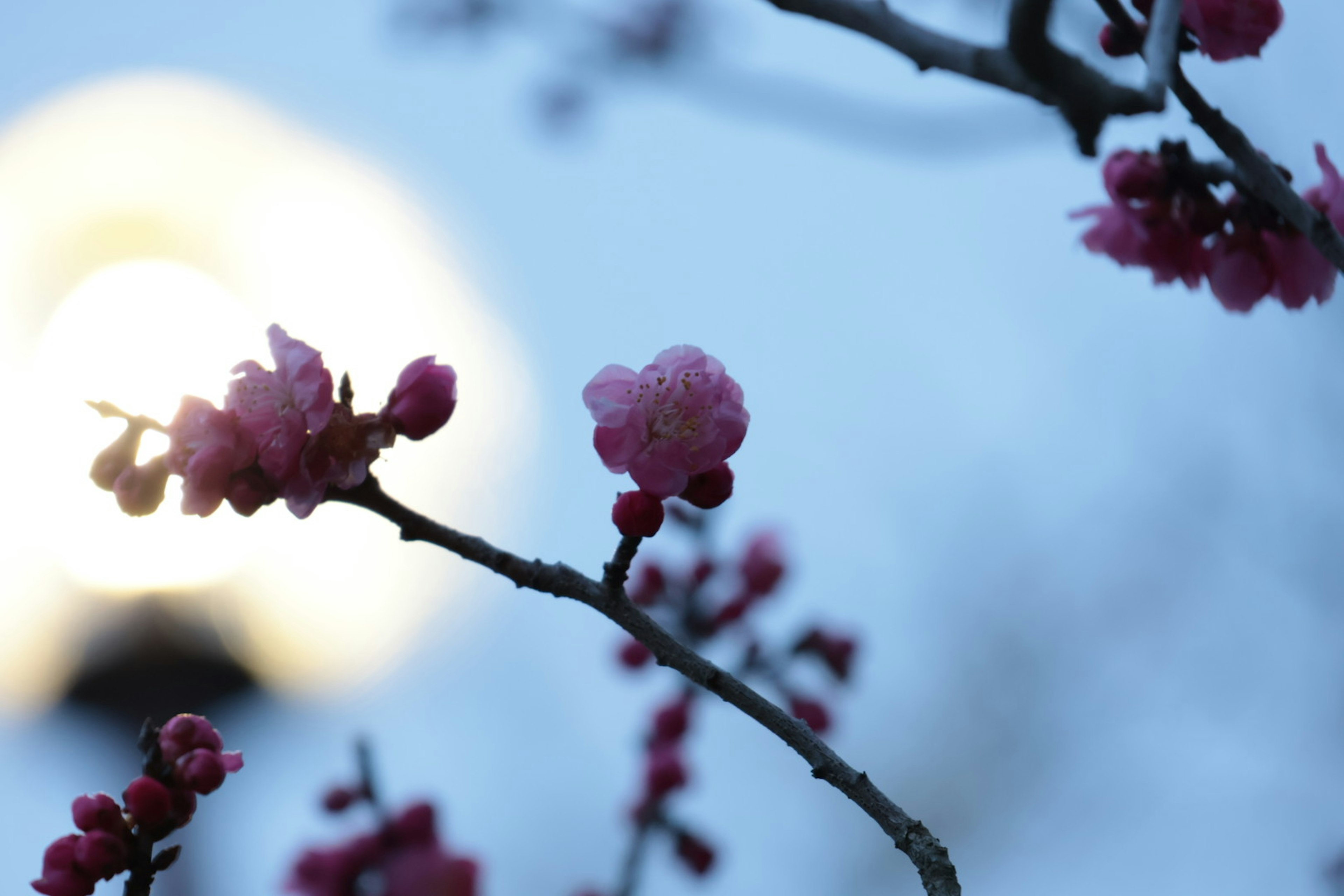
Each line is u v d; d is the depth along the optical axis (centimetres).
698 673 93
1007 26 97
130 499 94
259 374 95
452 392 95
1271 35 100
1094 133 98
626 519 94
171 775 95
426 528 94
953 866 92
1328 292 102
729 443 94
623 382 94
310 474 94
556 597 94
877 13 99
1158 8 98
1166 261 102
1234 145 98
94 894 95
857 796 92
